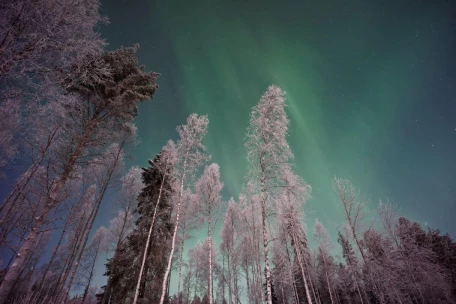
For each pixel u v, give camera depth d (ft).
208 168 63.21
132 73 42.27
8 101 18.67
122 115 40.75
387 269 54.44
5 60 16.79
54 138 28.55
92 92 36.83
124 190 62.80
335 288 92.12
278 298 89.61
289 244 66.85
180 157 53.21
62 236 50.52
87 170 42.06
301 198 38.70
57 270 64.64
